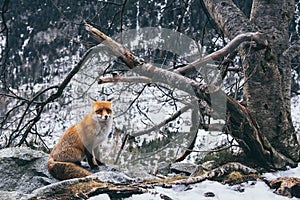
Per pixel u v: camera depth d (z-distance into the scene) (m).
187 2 12.47
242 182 8.09
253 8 10.34
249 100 9.55
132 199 7.08
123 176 7.70
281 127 9.45
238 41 8.70
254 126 8.78
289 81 9.89
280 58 9.86
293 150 9.52
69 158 8.45
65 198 6.98
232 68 11.31
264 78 9.47
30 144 12.27
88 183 7.30
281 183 7.95
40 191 7.14
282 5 10.10
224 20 9.85
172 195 7.36
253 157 9.15
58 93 11.49
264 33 9.23
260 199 7.62
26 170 8.86
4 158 8.91
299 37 12.24
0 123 12.25
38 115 11.95
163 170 9.48
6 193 7.11
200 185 7.79
